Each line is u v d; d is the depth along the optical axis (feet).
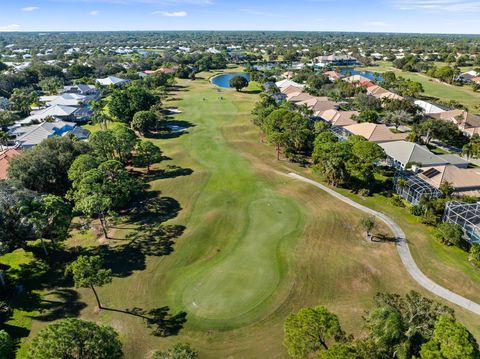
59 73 641.81
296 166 258.98
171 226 180.24
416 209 183.11
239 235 170.91
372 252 157.07
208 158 276.82
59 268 150.20
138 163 259.39
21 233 154.51
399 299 100.12
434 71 647.97
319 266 147.64
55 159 213.25
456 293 132.67
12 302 130.62
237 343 112.47
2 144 302.45
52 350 77.30
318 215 188.14
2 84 519.60
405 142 260.42
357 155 233.35
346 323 118.32
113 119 397.39
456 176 209.26
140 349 110.22
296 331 86.69
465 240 163.63
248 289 135.44
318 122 316.60
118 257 156.56
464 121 330.13
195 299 131.13
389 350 85.30
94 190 175.52
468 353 74.69
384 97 419.74
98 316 123.44
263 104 393.50
